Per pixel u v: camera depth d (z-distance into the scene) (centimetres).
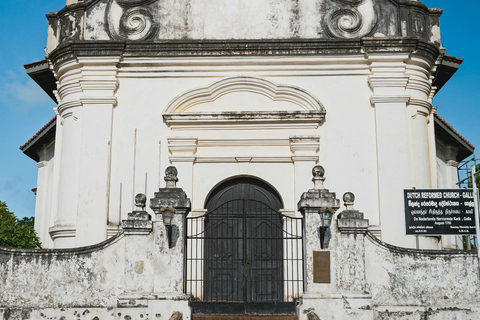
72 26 1661
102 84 1600
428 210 1310
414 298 1207
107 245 1216
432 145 1647
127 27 1645
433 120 1720
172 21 1645
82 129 1589
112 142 1586
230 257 1517
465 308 1207
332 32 1627
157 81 1616
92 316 1186
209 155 1570
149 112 1598
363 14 1638
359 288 1180
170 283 1175
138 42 1598
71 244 1553
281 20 1639
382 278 1209
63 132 1655
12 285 1194
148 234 1198
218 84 1587
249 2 1650
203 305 1222
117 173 1568
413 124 1598
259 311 1225
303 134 1563
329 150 1562
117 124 1596
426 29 1647
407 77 1574
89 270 1206
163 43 1599
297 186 1535
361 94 1592
